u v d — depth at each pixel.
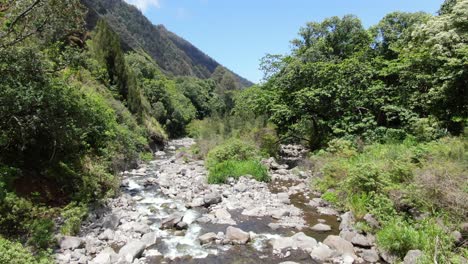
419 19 26.28
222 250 8.48
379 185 10.55
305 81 22.91
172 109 52.91
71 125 11.01
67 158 12.08
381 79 22.94
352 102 21.22
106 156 14.23
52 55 11.80
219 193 14.09
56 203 10.32
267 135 24.69
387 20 27.67
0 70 9.65
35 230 8.05
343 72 21.84
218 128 34.03
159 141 36.56
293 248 8.54
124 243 8.70
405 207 9.62
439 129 16.80
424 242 7.55
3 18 10.59
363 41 27.70
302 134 25.67
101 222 9.96
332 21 28.80
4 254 5.58
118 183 13.58
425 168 10.70
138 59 66.19
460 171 10.20
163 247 8.61
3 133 9.78
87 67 27.95
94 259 7.44
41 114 10.01
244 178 16.16
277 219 11.01
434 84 18.62
